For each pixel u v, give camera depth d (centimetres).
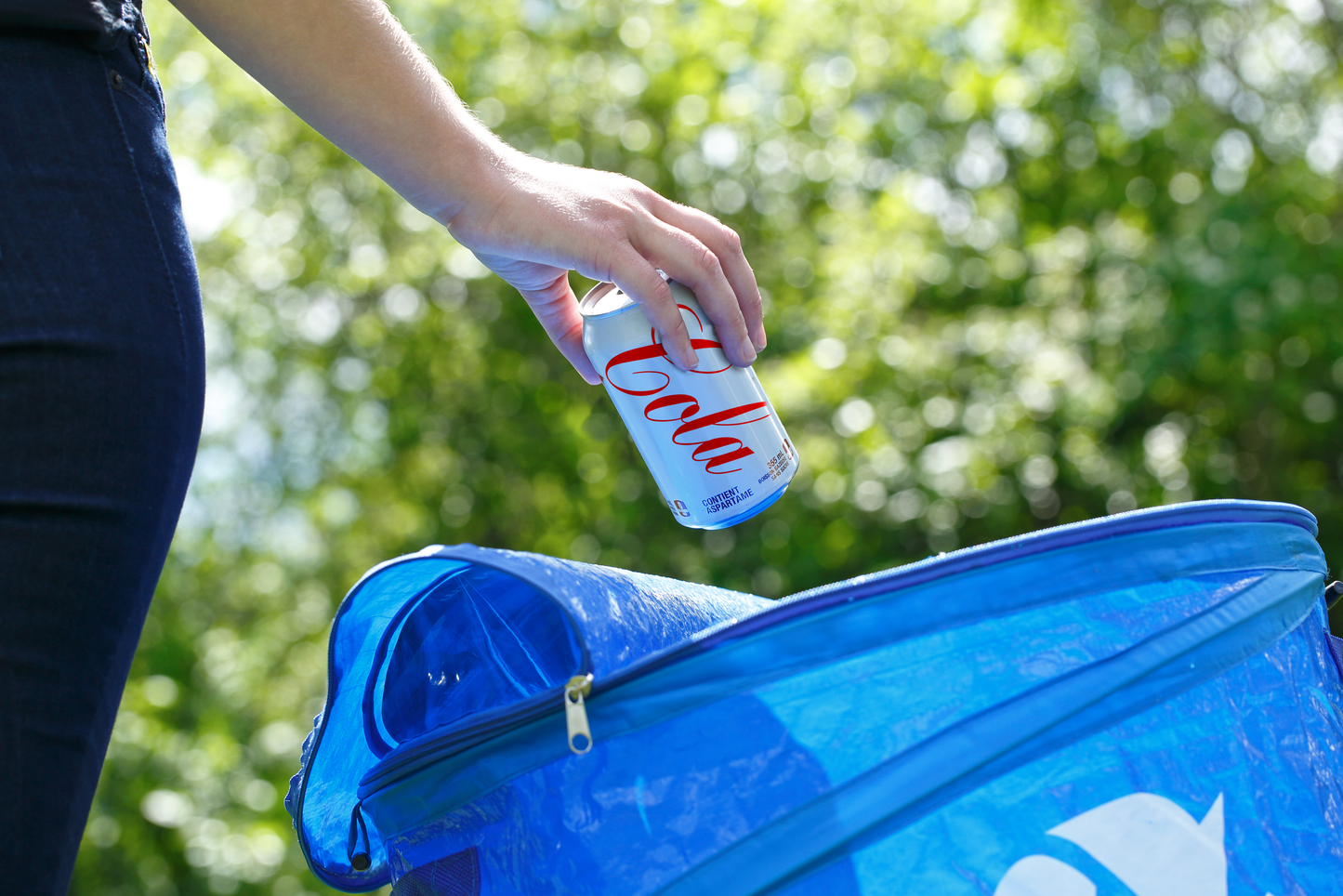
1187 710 74
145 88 76
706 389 104
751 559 734
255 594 864
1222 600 79
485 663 87
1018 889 66
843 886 66
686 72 800
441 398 832
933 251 841
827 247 813
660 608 84
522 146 782
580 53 816
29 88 69
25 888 62
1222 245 743
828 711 68
